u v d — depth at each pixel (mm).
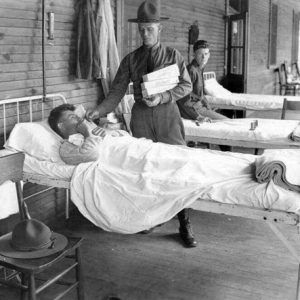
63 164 3141
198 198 2662
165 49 3752
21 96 3693
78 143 3242
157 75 3578
